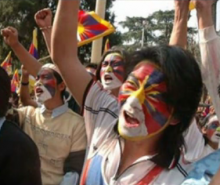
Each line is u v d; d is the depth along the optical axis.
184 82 1.37
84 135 3.00
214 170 1.33
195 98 1.41
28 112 3.19
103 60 2.68
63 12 1.76
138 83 1.41
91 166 1.55
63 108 3.08
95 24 4.45
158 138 1.44
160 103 1.39
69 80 1.82
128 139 1.42
